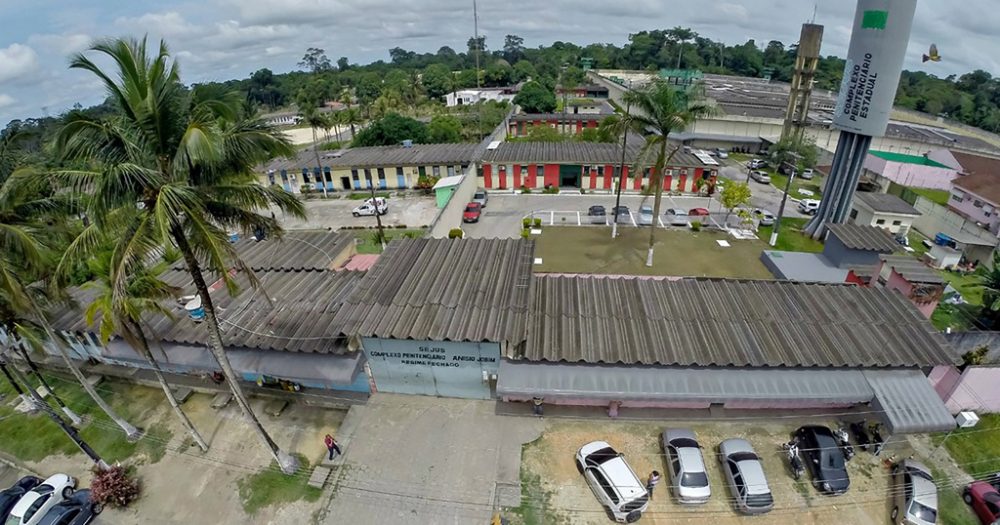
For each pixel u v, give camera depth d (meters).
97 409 25.84
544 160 56.50
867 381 21.45
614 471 19.31
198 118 13.73
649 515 19.03
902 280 28.22
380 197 59.12
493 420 23.36
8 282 18.73
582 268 38.47
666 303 25.92
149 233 14.55
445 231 42.50
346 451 22.06
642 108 34.25
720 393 21.03
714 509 19.25
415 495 20.03
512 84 165.00
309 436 23.03
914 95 121.75
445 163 61.03
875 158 63.56
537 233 45.50
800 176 67.25
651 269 38.12
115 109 13.76
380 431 22.98
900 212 43.72
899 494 19.42
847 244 33.91
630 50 193.12
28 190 15.13
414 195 59.88
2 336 28.52
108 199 12.80
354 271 30.55
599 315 25.02
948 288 34.19
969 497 19.47
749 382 21.47
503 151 60.16
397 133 75.69
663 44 191.12
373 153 65.62
